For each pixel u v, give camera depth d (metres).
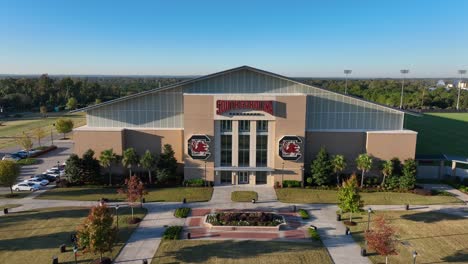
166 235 39.94
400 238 40.03
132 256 35.88
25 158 75.50
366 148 59.75
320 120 61.00
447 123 116.75
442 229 42.34
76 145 60.66
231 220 43.59
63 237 39.47
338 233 41.53
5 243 37.94
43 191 55.44
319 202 51.66
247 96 57.00
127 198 47.38
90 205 49.59
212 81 59.94
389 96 177.00
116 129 60.78
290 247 37.94
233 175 59.75
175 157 62.31
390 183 56.91
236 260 35.03
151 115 61.59
